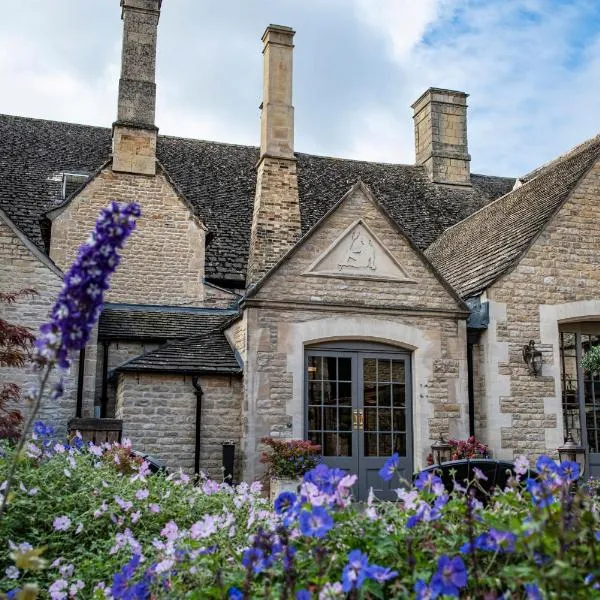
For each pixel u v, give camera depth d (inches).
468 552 133.6
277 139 574.9
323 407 442.0
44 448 292.2
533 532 123.0
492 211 630.5
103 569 200.5
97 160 685.9
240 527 198.1
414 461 446.6
